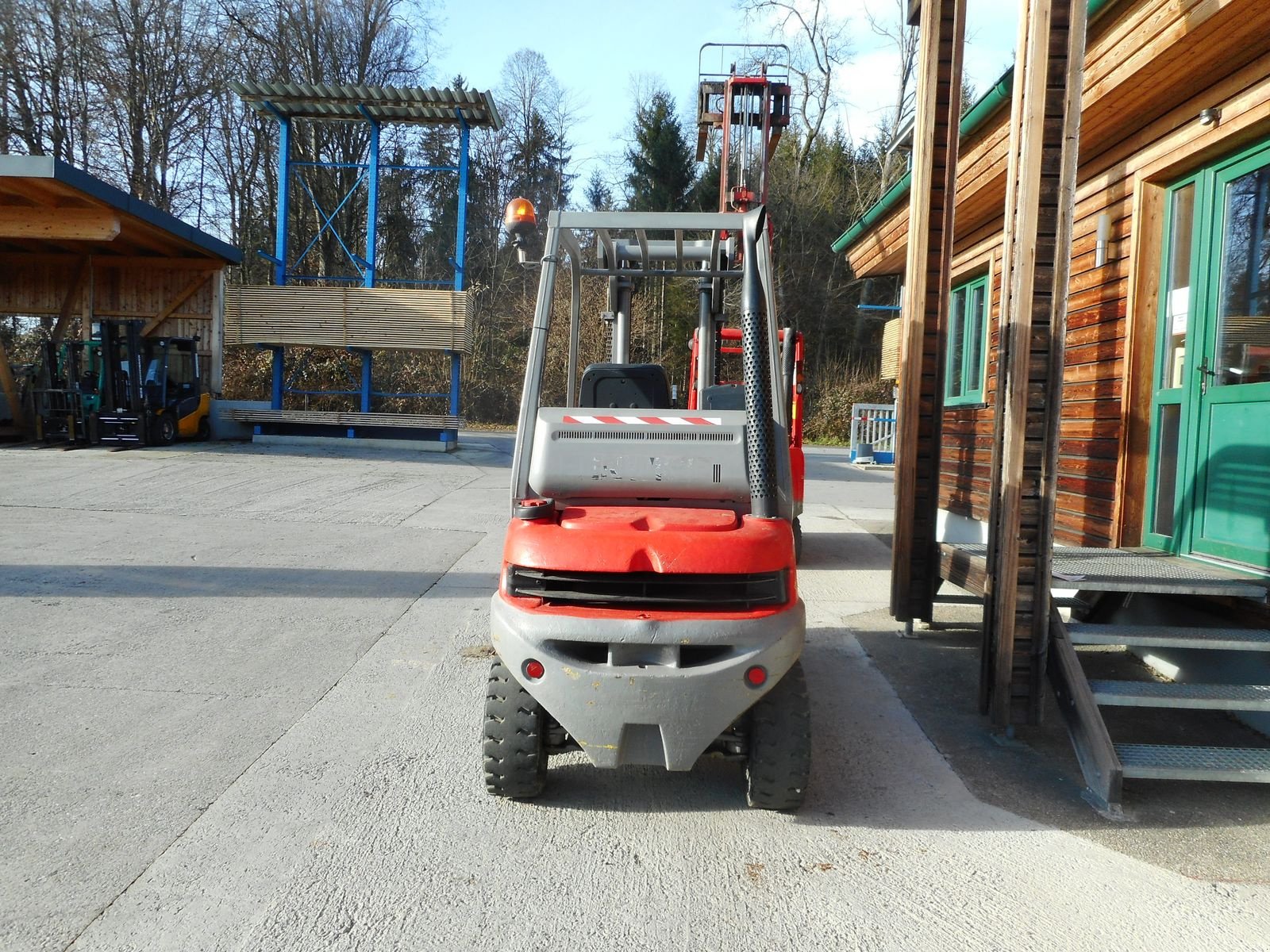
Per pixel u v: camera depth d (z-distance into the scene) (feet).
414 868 10.69
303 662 18.15
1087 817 12.36
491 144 151.33
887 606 24.14
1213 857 11.32
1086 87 18.13
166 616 20.86
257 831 11.47
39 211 53.36
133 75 104.94
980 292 28.55
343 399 104.42
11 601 21.54
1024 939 9.52
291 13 113.50
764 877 10.70
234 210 119.55
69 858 10.67
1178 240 18.26
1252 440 15.39
